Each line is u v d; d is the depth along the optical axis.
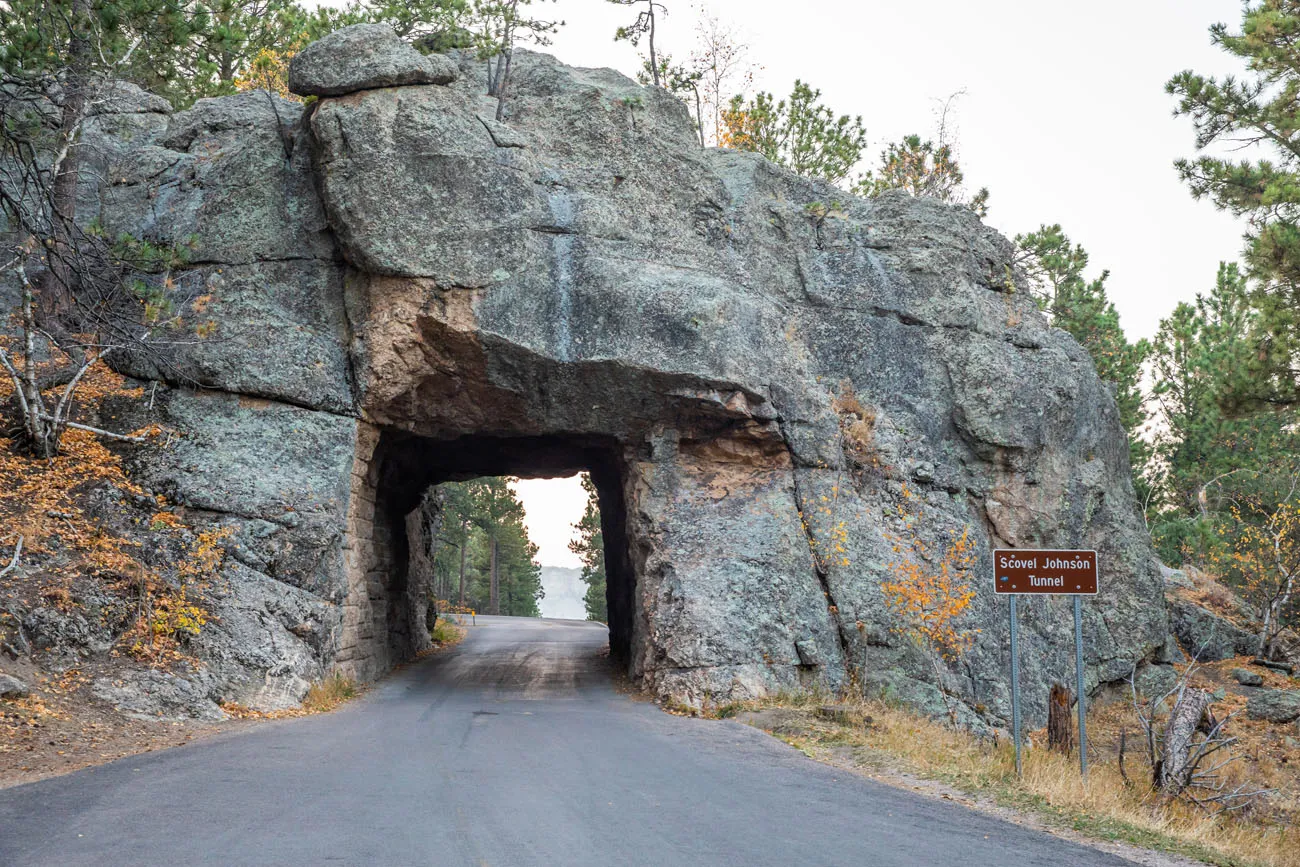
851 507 21.75
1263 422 39.81
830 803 9.69
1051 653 23.69
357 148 19.52
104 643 14.88
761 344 21.67
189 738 12.72
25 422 17.86
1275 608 28.78
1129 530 26.78
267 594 17.30
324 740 12.80
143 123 24.89
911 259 24.70
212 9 15.99
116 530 17.00
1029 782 11.32
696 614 18.97
